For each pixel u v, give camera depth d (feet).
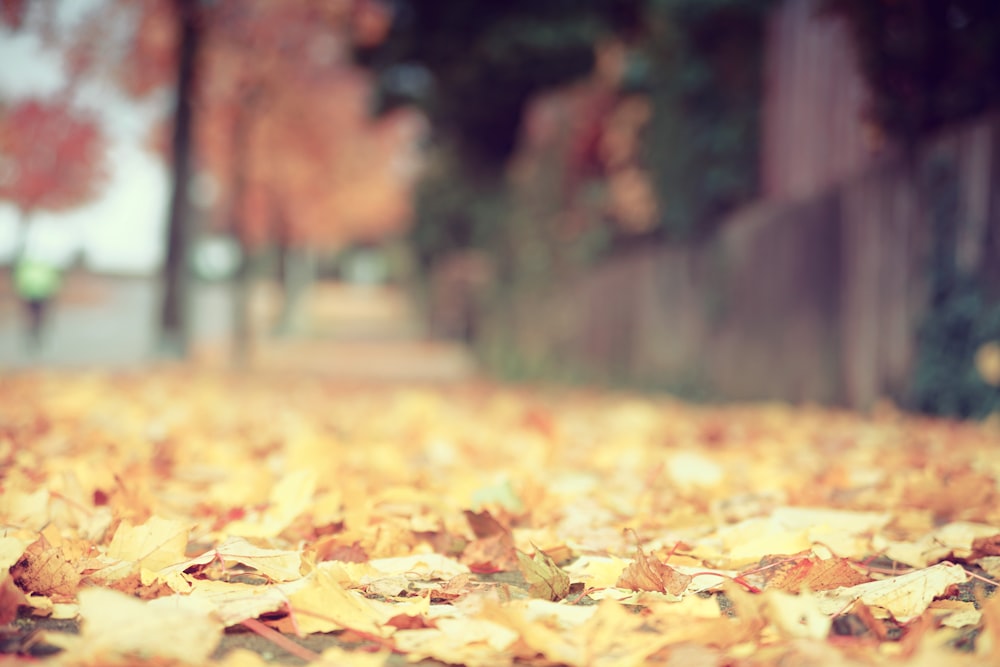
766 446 15.75
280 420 19.25
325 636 4.95
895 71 21.80
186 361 51.72
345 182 91.50
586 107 55.62
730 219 34.27
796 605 4.33
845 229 25.03
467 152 67.26
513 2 55.47
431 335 156.25
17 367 42.16
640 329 45.24
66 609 5.07
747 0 32.17
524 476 10.34
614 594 5.61
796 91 29.99
